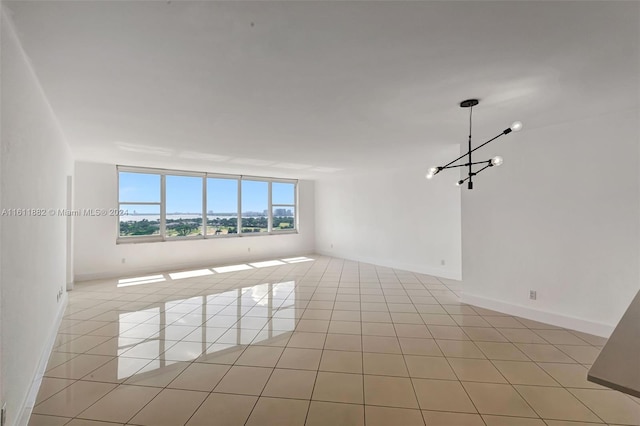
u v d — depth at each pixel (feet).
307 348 9.64
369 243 24.86
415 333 10.84
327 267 23.24
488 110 9.60
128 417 6.36
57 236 10.95
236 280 18.98
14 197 5.66
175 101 8.63
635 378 2.84
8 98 5.21
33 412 6.50
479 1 4.59
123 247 20.10
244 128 11.44
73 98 8.34
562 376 8.04
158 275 20.31
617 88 7.95
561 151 11.19
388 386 7.54
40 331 8.09
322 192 29.58
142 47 5.85
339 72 6.96
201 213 24.09
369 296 15.55
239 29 5.28
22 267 6.27
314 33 5.42
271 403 6.86
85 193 18.67
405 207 22.06
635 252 9.72
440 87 7.80
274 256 27.66
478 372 8.22
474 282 13.93
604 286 10.31
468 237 14.10
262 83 7.51
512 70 6.90
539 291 11.85
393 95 8.30
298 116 10.03
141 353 9.27
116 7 4.65
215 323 11.76
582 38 5.64
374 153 16.51
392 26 5.23
